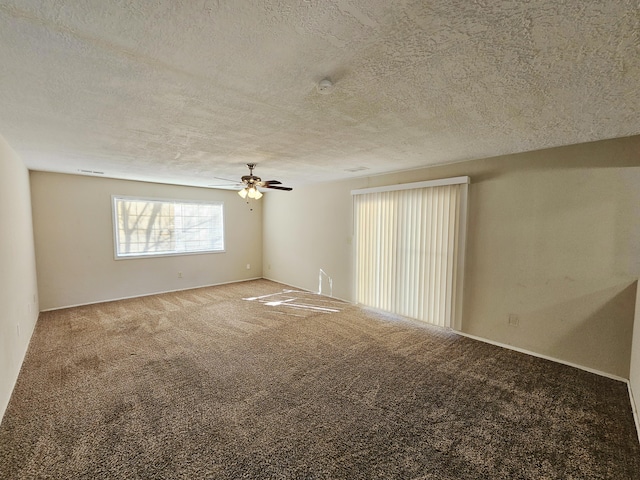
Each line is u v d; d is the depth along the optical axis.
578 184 2.87
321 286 5.86
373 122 2.28
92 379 2.64
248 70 1.51
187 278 6.25
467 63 1.44
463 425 2.08
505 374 2.79
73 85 1.67
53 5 1.03
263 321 4.27
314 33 1.21
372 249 4.84
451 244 3.79
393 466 1.73
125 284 5.42
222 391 2.47
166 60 1.42
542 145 2.92
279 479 1.62
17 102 1.90
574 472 1.70
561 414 2.21
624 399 2.40
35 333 3.71
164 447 1.84
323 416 2.17
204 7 1.06
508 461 1.77
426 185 4.00
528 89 1.70
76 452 1.79
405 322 4.24
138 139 2.74
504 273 3.40
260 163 3.85
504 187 3.36
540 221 3.12
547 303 3.10
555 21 1.12
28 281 3.62
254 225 7.30
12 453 1.78
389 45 1.29
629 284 2.64
